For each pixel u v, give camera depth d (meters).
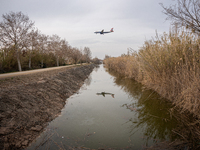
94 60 83.81
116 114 5.21
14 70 14.23
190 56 4.40
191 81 4.11
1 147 2.84
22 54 15.06
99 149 3.13
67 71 13.51
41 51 21.77
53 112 5.12
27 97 4.98
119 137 3.67
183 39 4.60
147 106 5.87
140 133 3.85
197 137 3.33
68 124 4.38
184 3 3.33
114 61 23.92
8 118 3.62
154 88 7.44
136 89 9.17
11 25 12.66
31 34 14.34
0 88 5.06
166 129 3.95
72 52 30.36
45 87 6.76
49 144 3.29
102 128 4.15
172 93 5.66
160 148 3.07
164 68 5.77
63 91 7.68
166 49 5.45
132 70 12.74
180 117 4.46
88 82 12.91
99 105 6.23
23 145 3.15
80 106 6.09
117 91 8.96
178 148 3.02
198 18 3.31
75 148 3.16
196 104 3.96
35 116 4.31
